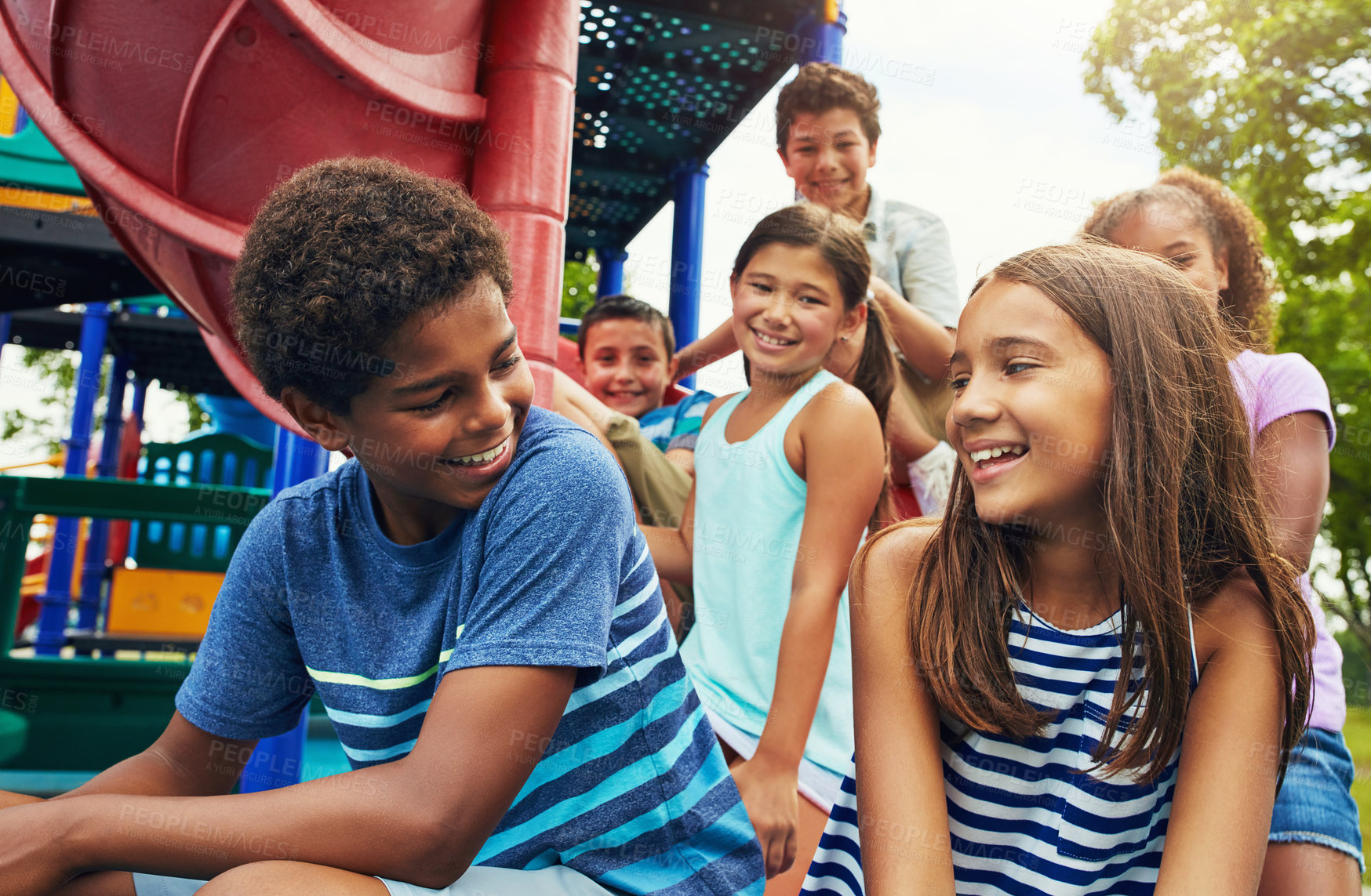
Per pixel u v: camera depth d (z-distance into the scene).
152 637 4.28
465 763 0.66
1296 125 5.76
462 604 0.75
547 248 1.27
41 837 0.67
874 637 0.92
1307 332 6.20
